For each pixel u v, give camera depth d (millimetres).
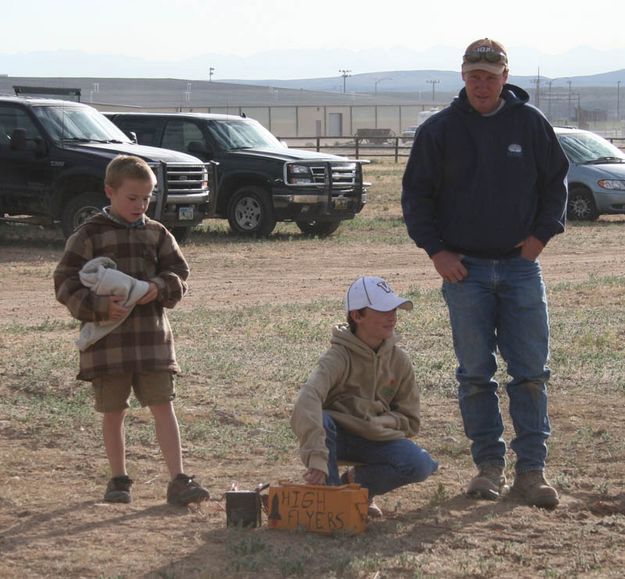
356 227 25625
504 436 8281
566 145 28078
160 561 5684
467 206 6750
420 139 6793
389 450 6395
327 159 23172
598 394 9469
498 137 6680
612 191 26891
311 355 11031
